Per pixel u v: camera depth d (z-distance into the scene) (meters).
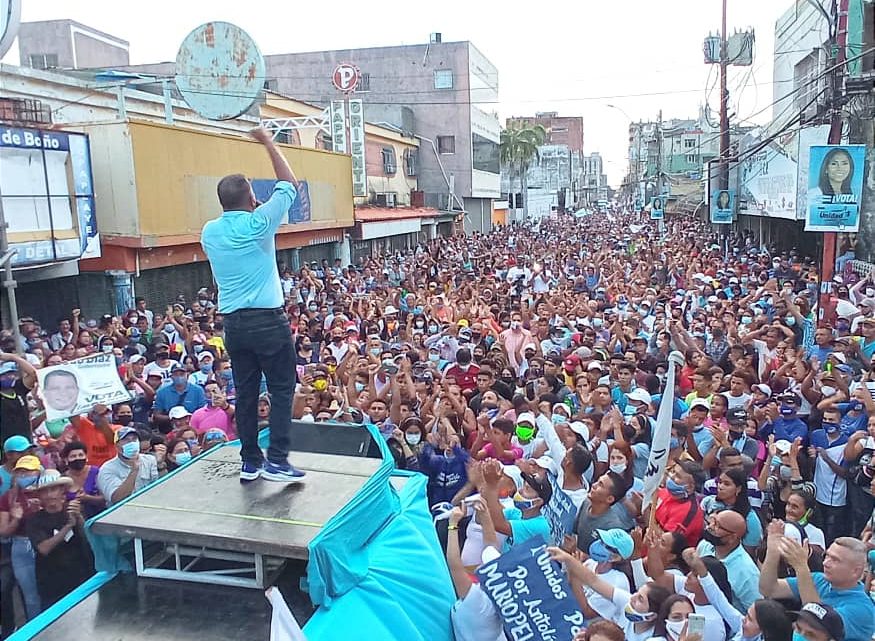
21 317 14.83
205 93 8.05
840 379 9.52
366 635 3.70
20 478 6.00
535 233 51.22
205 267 20.80
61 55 34.44
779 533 5.39
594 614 5.04
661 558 5.38
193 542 3.79
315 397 9.32
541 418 8.04
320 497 4.19
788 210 23.36
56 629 3.61
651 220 65.00
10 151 12.91
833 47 16.08
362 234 31.67
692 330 13.81
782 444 7.68
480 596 4.73
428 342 13.07
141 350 12.42
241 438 4.43
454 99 49.25
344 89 31.42
